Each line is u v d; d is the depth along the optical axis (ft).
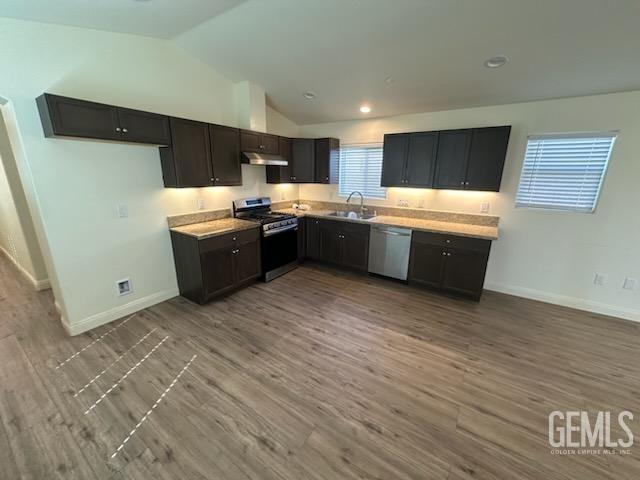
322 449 5.32
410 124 13.14
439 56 8.66
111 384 6.84
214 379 7.05
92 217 8.79
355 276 14.06
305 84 11.81
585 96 9.68
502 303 11.28
